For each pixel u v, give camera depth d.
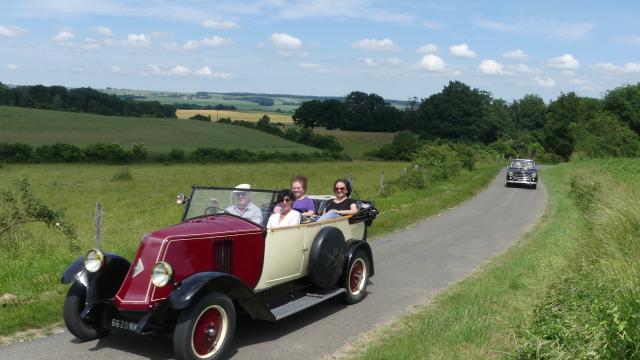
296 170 53.56
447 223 16.50
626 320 4.70
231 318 5.79
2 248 10.30
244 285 5.86
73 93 131.00
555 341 5.03
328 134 122.25
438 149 35.12
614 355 4.59
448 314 6.82
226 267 6.19
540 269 8.86
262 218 6.89
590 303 5.69
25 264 9.30
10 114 91.00
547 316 5.77
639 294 5.22
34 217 11.04
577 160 65.81
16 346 6.00
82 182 35.84
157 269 5.35
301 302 6.98
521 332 5.66
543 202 23.47
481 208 20.72
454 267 10.48
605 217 9.41
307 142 102.31
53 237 12.95
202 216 6.83
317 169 55.53
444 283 9.23
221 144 83.31
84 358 5.71
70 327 6.06
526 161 33.88
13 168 50.09
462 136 110.00
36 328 6.62
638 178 19.06
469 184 30.52
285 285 7.14
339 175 43.97
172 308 5.31
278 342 6.35
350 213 8.54
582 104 97.94
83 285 6.07
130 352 5.91
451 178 33.72
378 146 112.12
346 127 134.12
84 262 6.25
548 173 44.75
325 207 9.16
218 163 66.69
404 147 88.62
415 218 17.19
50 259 9.73
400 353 5.57
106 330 6.33
